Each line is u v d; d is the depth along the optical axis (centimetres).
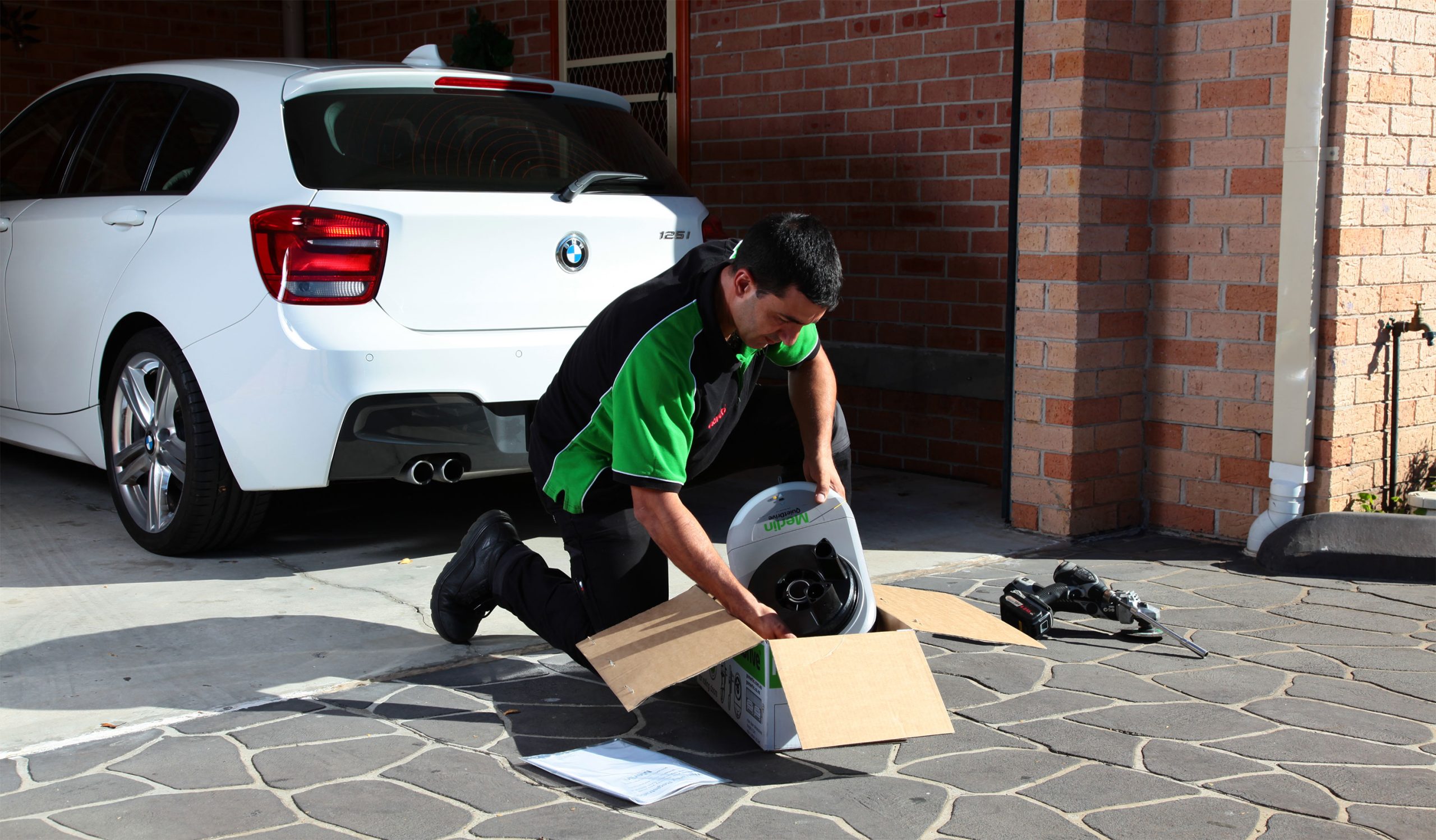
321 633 386
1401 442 509
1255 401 495
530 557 349
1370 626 398
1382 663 363
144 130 498
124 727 314
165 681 346
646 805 272
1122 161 505
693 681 353
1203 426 512
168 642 377
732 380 300
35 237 525
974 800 274
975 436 632
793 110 696
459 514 546
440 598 368
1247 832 259
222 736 310
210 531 457
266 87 454
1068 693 338
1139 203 514
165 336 454
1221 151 496
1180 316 515
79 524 521
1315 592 437
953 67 623
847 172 675
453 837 258
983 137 615
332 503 566
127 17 937
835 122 677
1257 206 487
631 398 285
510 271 440
